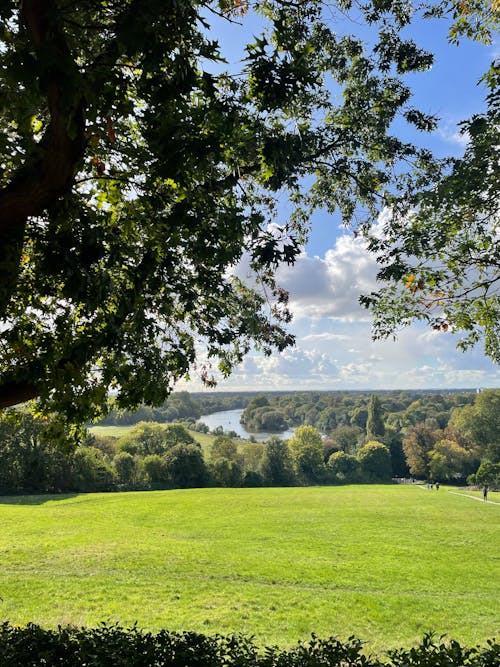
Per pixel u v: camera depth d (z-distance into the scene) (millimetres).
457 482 93562
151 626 15789
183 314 8797
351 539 32031
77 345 6160
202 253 6359
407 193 9695
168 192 6609
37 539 29391
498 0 7832
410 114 9203
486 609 18938
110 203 7395
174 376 8281
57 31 3867
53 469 57781
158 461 71250
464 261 8406
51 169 4805
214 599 18922
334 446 115875
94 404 7035
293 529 35156
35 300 7465
